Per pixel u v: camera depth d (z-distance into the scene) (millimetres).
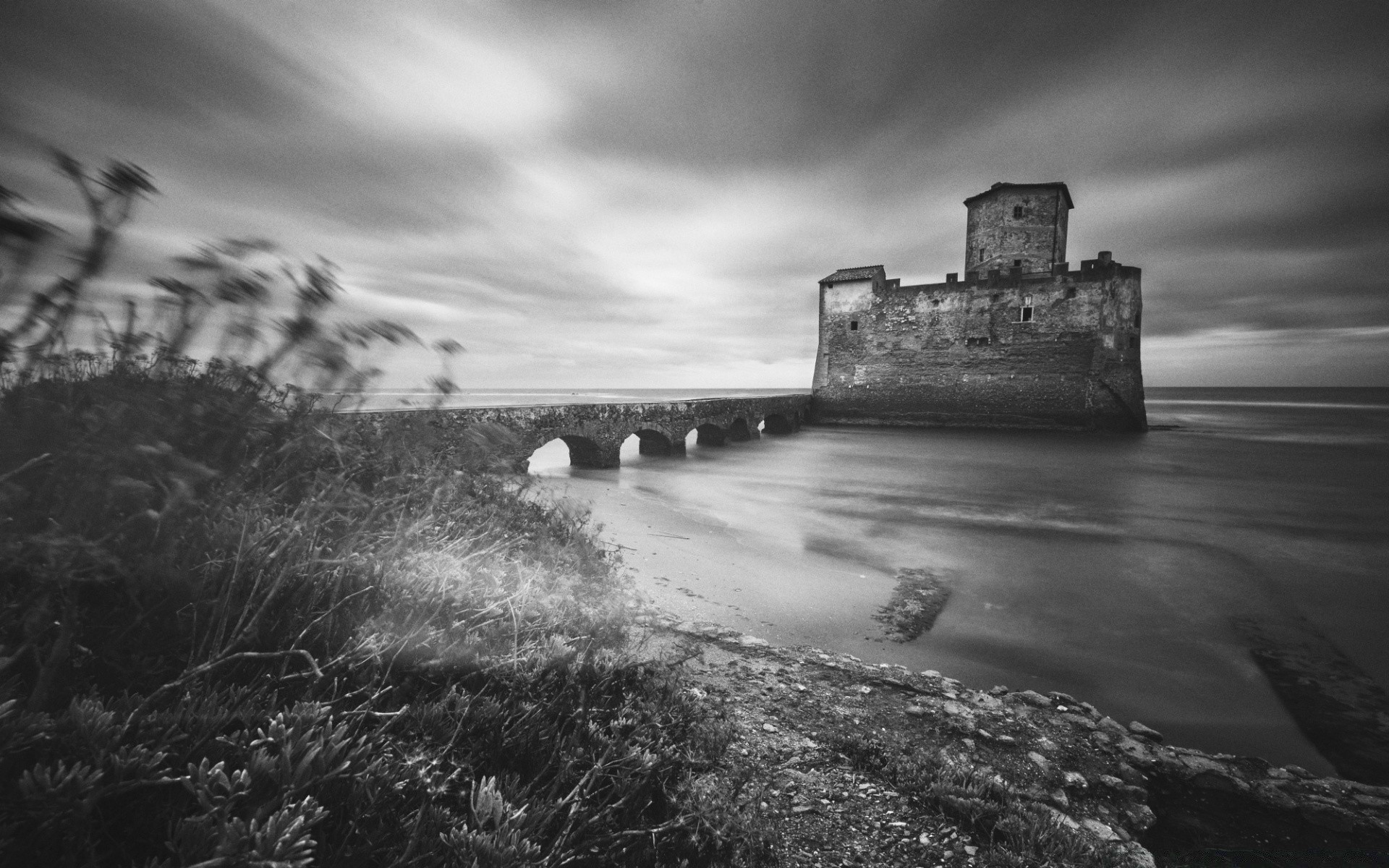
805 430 45344
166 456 1913
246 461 2367
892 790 3863
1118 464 28188
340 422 2732
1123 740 5012
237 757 1804
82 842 1421
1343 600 10422
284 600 2533
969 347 41562
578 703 2992
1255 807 4312
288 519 2688
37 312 1510
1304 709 6832
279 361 2146
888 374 45000
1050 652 8172
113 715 1611
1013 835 3477
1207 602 10281
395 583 3025
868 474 25312
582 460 25312
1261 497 20516
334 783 1864
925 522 16531
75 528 1767
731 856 2707
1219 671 7719
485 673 2838
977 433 40375
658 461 29000
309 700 2072
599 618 4344
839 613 9094
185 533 2168
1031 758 4598
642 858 2334
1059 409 38438
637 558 10898
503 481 6219
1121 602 10227
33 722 1491
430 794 1985
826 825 3375
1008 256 41719
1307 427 61156
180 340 1914
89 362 1838
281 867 1319
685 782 3047
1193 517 17281
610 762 2598
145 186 1531
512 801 2146
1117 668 7734
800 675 5715
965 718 5098
